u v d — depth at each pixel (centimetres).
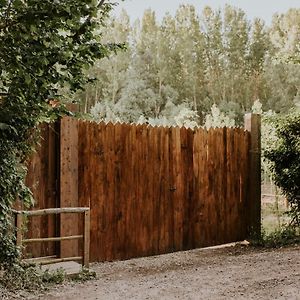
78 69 451
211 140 907
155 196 832
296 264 629
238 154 945
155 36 3884
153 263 751
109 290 541
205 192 896
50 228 718
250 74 4247
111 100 3253
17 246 575
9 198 553
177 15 4231
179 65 3969
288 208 1062
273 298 474
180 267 704
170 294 511
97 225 765
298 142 902
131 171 804
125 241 795
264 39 4319
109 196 779
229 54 4300
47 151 720
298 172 901
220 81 4166
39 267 608
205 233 894
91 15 409
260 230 962
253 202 956
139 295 512
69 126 730
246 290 510
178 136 862
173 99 3550
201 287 536
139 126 815
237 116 3597
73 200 733
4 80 471
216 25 4344
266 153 946
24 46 419
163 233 840
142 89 3194
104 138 775
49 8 386
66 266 642
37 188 707
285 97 3916
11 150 549
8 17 398
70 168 730
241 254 803
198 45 4159
